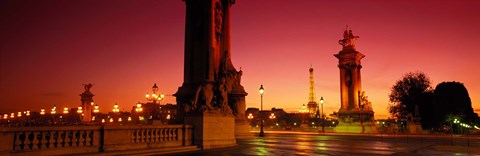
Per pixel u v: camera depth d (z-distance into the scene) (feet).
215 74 122.62
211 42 115.55
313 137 147.74
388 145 96.53
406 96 279.08
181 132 76.13
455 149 83.15
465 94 242.58
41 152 50.98
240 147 82.28
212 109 81.66
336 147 86.84
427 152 74.69
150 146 68.13
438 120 247.70
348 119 243.19
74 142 56.34
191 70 118.01
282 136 156.97
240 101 132.87
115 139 62.08
